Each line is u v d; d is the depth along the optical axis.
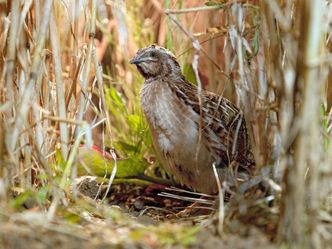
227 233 5.40
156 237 5.26
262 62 6.31
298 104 5.25
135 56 8.18
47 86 6.75
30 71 6.23
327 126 6.58
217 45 9.23
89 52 6.93
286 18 5.84
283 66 5.96
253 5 6.73
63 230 5.15
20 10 6.35
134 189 8.73
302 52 4.83
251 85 6.34
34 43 6.61
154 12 10.38
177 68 8.18
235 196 5.86
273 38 5.67
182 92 7.75
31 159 6.66
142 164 8.40
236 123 7.73
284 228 5.00
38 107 6.47
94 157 7.91
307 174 5.98
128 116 8.91
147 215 7.60
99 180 7.98
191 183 7.98
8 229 5.00
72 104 7.12
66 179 6.62
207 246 5.05
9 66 6.00
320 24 4.92
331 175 5.11
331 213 5.59
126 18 9.62
